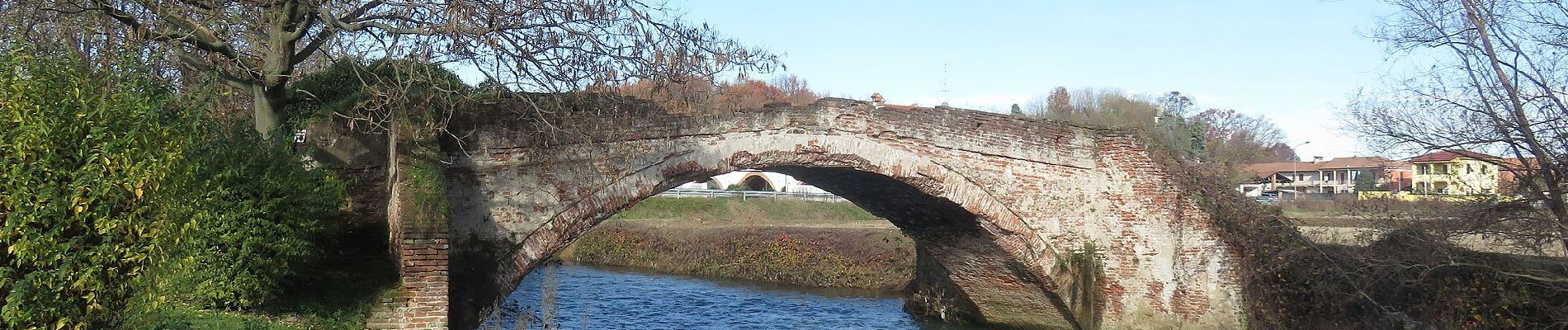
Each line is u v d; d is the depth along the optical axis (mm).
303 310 12539
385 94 13266
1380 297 16328
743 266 33312
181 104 9258
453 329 14820
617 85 13961
